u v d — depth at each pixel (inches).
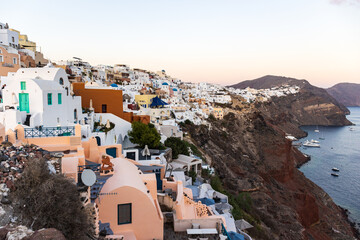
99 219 514.0
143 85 5108.3
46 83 981.2
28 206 318.7
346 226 2701.8
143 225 543.8
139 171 659.4
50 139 646.5
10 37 2287.2
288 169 4074.8
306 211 2728.8
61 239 251.4
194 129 3464.6
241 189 2359.7
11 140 580.1
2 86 1190.3
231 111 5319.9
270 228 1829.5
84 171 466.3
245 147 4256.9
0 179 343.9
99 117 1466.5
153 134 1455.5
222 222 674.2
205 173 1804.9
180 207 693.3
